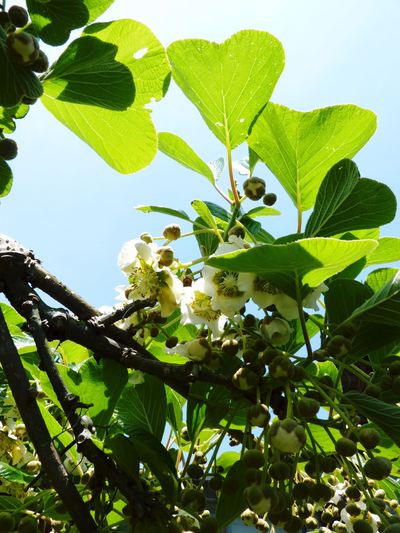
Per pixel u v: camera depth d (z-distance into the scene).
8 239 1.40
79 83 1.41
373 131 1.48
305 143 1.48
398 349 1.45
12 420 1.44
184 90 1.48
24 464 1.44
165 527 1.25
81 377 1.39
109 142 1.51
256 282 1.33
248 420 1.28
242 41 1.45
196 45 1.45
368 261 1.50
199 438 1.53
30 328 1.30
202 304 1.35
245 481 1.29
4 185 1.44
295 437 1.24
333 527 1.46
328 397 1.29
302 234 1.43
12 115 1.41
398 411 1.28
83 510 1.21
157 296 1.36
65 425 1.39
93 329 1.34
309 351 1.33
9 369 1.25
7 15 1.32
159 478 1.30
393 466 1.51
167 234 1.41
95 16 1.41
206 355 1.32
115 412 1.41
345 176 1.40
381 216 1.43
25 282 1.37
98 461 1.25
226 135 1.48
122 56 1.44
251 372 1.29
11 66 1.29
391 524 1.24
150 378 1.41
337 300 1.39
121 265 1.36
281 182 1.50
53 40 1.38
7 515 1.26
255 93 1.47
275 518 1.29
